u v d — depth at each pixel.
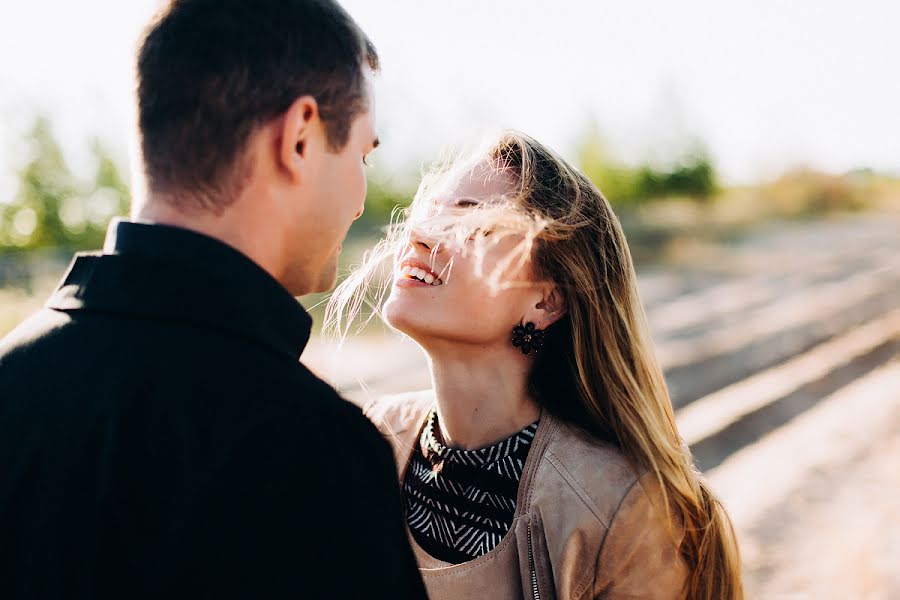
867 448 5.17
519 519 1.38
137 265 0.94
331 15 1.06
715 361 7.40
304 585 0.81
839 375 7.07
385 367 7.07
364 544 0.86
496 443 1.47
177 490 0.83
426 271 1.45
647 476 1.38
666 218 25.61
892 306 10.13
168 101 0.96
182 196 0.97
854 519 4.14
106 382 0.89
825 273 13.05
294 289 1.14
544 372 1.51
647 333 1.60
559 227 1.43
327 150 1.06
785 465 4.93
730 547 1.56
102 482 0.84
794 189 31.05
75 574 0.83
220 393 0.87
